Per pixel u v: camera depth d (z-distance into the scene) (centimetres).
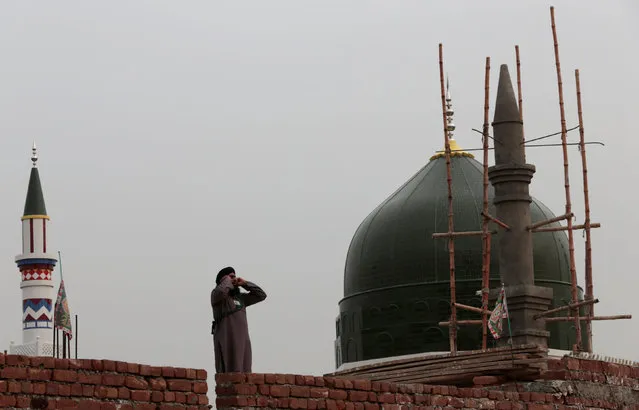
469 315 4053
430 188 4259
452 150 4319
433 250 4141
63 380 1900
